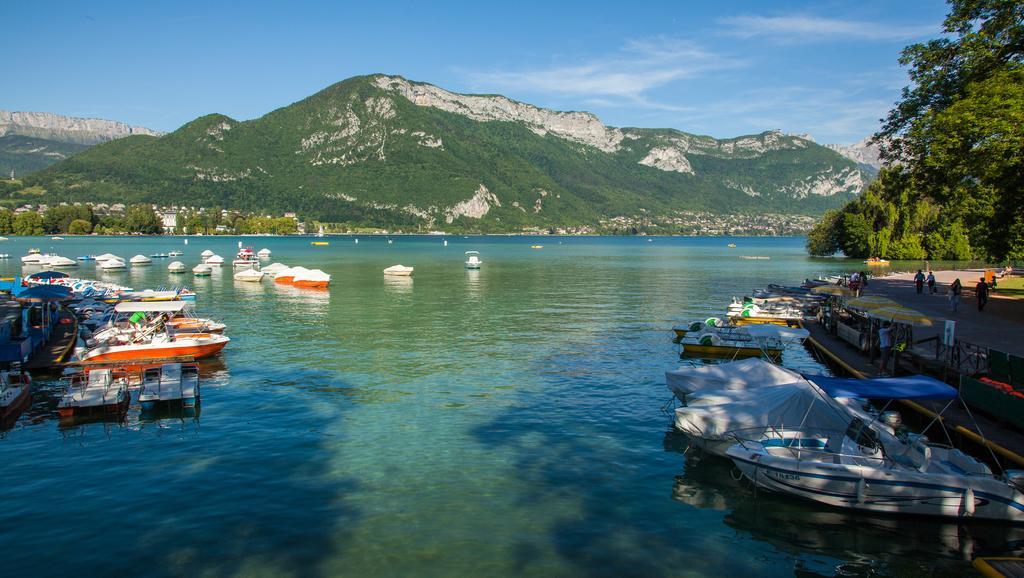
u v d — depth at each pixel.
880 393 18.52
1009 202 36.53
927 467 16.58
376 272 100.06
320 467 18.69
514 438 21.36
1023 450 17.81
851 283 54.88
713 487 17.78
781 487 17.06
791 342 34.03
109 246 178.12
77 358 31.81
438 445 20.59
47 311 40.16
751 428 19.16
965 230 115.25
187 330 38.16
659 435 21.91
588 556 13.94
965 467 16.50
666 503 16.70
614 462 19.38
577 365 32.44
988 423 20.38
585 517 15.77
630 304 58.69
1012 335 33.22
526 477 18.11
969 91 33.38
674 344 38.38
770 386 20.88
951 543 14.99
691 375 23.69
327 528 14.98
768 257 154.38
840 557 14.30
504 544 14.34
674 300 62.00
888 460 17.02
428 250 194.38
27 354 31.72
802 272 101.19
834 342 37.34
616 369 31.58
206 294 66.50
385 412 24.12
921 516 16.02
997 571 13.19
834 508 16.58
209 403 25.34
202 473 18.27
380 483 17.56
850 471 16.34
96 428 22.33
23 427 22.52
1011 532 15.49
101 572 13.20
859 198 138.62
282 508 16.03
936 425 21.09
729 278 89.31
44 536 14.67
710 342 34.94
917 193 40.78
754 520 15.89
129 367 29.94
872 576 13.56
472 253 174.00
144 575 13.07
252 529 14.96
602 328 44.41
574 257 156.12
